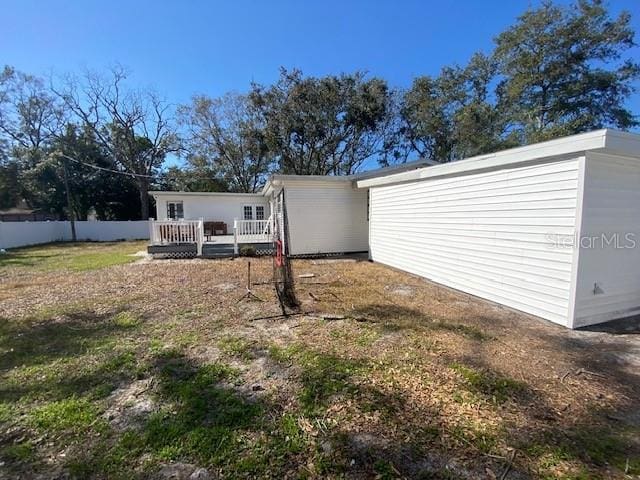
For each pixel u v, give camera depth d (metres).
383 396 2.64
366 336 3.97
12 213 23.62
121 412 2.44
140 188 25.05
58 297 5.81
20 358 3.38
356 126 22.38
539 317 4.72
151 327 4.30
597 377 2.99
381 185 9.28
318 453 2.01
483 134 21.00
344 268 8.94
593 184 4.18
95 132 24.06
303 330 4.17
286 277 5.46
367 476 1.83
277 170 25.36
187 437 2.15
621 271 4.66
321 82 21.53
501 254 5.34
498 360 3.33
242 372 3.06
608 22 18.23
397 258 8.71
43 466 1.91
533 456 1.98
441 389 2.75
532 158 4.65
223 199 17.45
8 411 2.45
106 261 10.23
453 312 4.99
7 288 6.50
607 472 1.86
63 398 2.63
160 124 25.27
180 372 3.07
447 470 1.87
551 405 2.54
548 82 19.70
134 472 1.86
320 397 2.63
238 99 24.66
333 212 11.70
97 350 3.57
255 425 2.28
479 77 22.41
